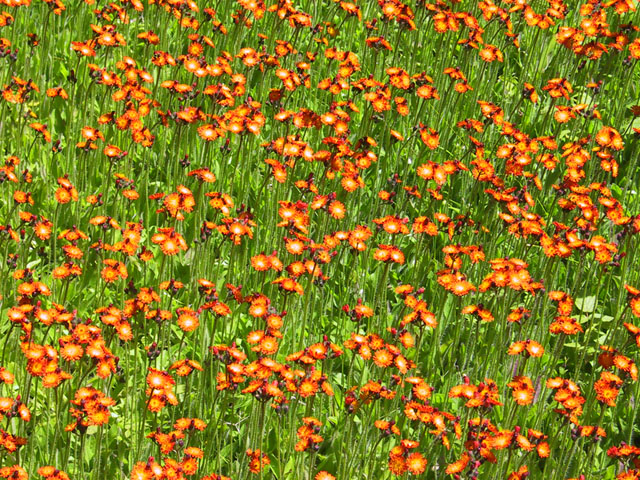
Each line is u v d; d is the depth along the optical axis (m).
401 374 4.80
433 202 5.95
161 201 6.08
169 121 6.75
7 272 5.00
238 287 5.21
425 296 5.79
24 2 6.61
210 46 7.30
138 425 4.49
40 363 3.90
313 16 8.16
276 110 6.12
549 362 5.22
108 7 7.13
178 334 5.23
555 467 4.62
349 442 4.37
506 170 6.08
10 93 5.89
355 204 6.36
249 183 6.09
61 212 5.75
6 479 3.66
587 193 5.91
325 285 5.67
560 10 7.60
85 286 5.46
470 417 4.93
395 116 7.11
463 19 7.15
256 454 3.99
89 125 6.44
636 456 4.17
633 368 4.43
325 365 5.14
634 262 6.21
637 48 7.29
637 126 7.39
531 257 6.21
